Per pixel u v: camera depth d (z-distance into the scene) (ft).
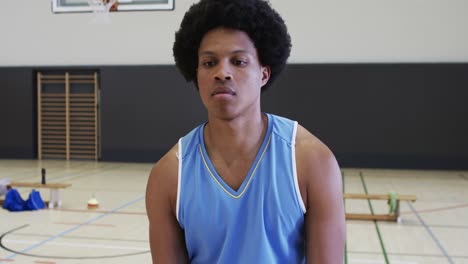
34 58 27.30
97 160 27.32
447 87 23.86
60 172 22.36
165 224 3.04
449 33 23.85
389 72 24.25
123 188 18.11
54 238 11.14
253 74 2.79
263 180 2.80
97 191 17.44
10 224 12.49
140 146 26.58
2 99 27.50
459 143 23.93
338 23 24.66
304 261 3.10
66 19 26.86
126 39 26.53
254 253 2.79
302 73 24.88
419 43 24.12
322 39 24.84
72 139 27.45
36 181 19.29
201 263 3.05
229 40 2.73
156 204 3.02
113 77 26.58
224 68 2.70
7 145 27.68
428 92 24.02
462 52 23.80
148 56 26.45
